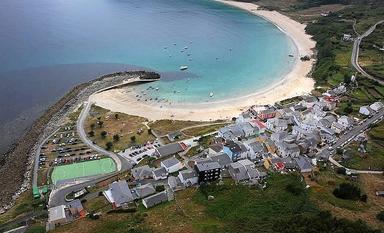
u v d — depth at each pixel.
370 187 149.12
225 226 124.69
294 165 163.12
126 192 148.75
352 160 169.75
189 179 153.88
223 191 146.62
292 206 132.75
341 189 140.62
